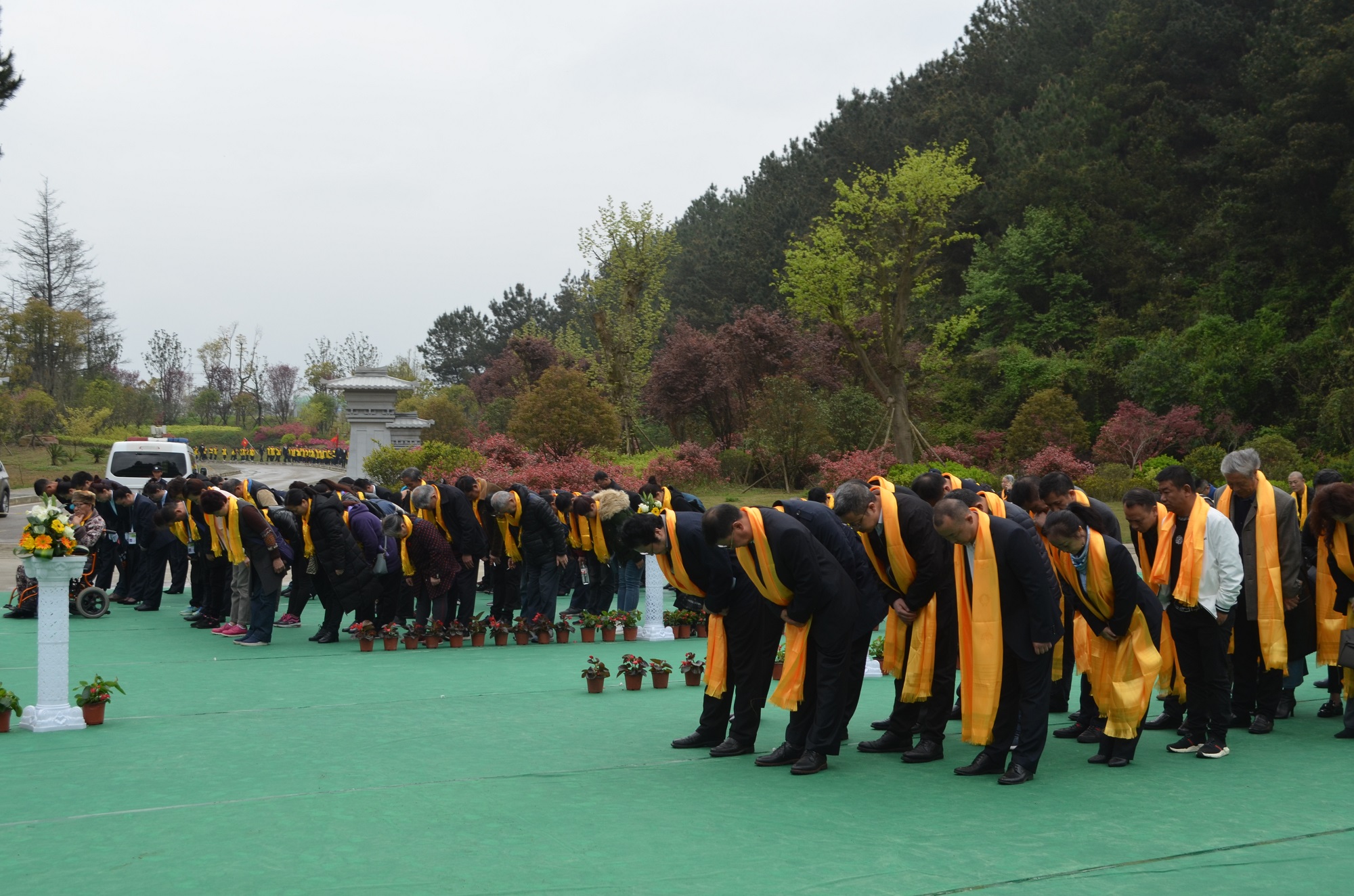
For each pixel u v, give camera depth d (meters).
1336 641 6.92
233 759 6.20
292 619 12.09
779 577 5.89
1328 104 36.84
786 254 33.88
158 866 4.34
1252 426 34.00
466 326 97.62
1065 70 50.41
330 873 4.26
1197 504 6.36
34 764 6.07
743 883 4.15
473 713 7.60
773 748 6.64
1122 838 4.75
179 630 11.80
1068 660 7.45
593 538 11.95
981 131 49.56
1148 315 40.03
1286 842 4.70
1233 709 7.20
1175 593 6.32
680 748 6.55
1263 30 42.47
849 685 6.31
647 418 41.44
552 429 30.02
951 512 5.76
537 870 4.31
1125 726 6.05
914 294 33.91
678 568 6.23
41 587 7.04
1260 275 39.56
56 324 71.12
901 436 32.00
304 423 91.50
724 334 35.28
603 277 39.09
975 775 5.90
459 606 11.18
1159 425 32.06
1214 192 43.78
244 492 11.77
